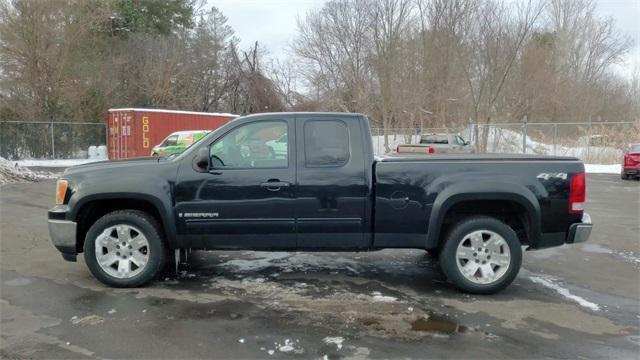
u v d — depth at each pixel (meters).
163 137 26.30
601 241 8.02
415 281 5.72
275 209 5.23
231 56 40.50
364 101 36.31
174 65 36.62
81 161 27.73
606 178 19.27
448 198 5.14
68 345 3.92
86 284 5.45
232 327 4.29
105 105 31.77
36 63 27.88
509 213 5.61
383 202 5.22
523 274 6.10
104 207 5.60
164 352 3.80
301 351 3.84
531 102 35.88
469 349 3.91
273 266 6.27
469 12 30.89
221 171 5.23
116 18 35.12
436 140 22.34
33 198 12.39
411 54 33.94
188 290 5.29
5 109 28.50
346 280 5.72
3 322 4.37
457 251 5.24
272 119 5.32
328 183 5.21
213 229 5.25
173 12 39.88
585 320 4.56
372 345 3.96
